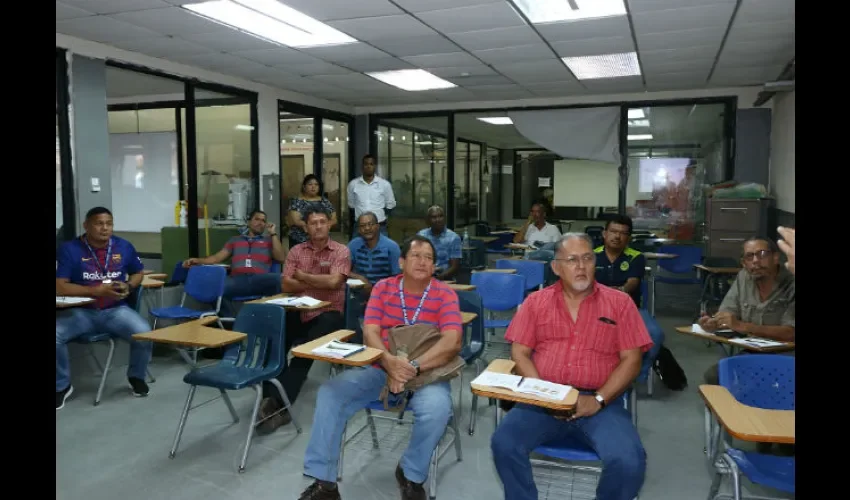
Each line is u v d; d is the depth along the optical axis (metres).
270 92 7.35
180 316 4.93
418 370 2.70
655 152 7.85
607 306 2.56
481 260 7.09
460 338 2.86
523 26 4.68
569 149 8.12
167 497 2.79
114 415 3.85
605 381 2.54
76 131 5.07
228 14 4.47
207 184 6.87
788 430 1.89
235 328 3.46
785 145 6.50
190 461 3.17
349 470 3.05
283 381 3.64
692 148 7.73
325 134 9.07
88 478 2.97
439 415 2.65
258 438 3.47
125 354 5.12
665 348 4.29
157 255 7.23
